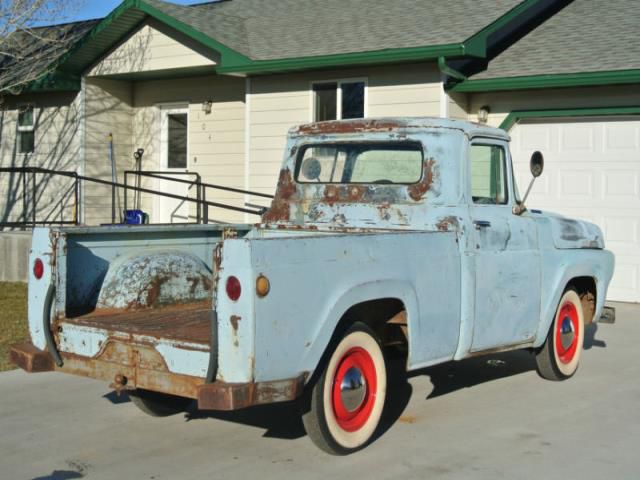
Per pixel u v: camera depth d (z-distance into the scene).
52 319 5.71
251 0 17.08
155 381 5.23
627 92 11.60
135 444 5.98
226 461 5.61
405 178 6.77
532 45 13.00
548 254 7.30
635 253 11.81
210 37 13.85
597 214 12.05
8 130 17.38
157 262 6.31
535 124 12.44
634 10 13.54
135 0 14.29
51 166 16.56
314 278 5.12
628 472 5.41
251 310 4.77
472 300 6.39
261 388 4.86
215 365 4.88
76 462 5.61
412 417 6.63
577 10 14.03
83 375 5.62
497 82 12.02
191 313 6.07
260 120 14.19
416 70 12.57
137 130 16.72
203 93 15.80
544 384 7.73
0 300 11.52
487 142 6.87
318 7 15.59
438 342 6.11
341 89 13.36
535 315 7.20
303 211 7.24
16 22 14.06
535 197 12.50
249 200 14.39
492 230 6.63
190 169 16.05
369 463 5.54
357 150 7.02
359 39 13.13
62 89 15.85
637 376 8.04
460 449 5.84
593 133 12.03
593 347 9.34
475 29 12.24
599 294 8.13
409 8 14.25
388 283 5.61
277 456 5.70
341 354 5.51
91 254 6.02
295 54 13.19
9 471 5.44
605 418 6.63
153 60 14.95
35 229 5.85
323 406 5.41
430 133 6.62
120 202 16.62
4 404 7.03
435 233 6.07
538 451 5.81
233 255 4.81
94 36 14.93
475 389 7.54
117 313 6.04
